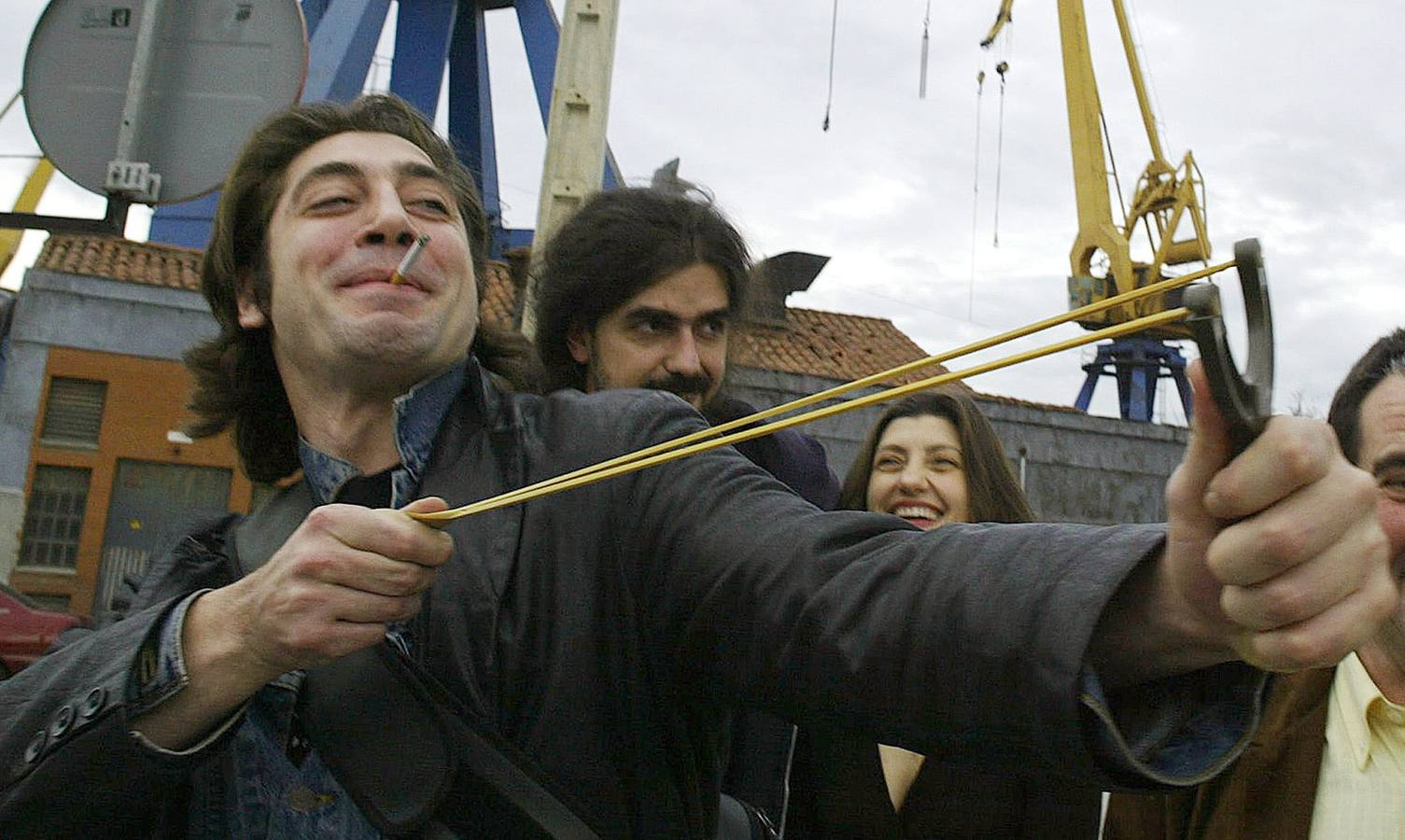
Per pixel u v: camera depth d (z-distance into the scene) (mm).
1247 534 692
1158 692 900
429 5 13406
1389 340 1921
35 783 1076
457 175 1634
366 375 1332
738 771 2113
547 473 1273
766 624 1088
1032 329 836
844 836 2229
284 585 1056
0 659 8039
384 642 1174
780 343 14031
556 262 2648
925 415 2812
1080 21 20953
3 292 12156
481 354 1694
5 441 11531
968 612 921
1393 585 722
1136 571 863
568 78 5590
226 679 1081
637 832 1193
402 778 1132
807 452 2715
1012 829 2195
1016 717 879
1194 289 672
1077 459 15211
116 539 11719
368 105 1546
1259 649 730
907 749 1004
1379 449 1825
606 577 1222
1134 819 2100
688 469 1250
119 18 3627
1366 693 1792
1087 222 20156
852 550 1075
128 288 12000
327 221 1369
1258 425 687
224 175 3586
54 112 3662
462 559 1223
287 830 1197
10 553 11289
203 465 11977
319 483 1371
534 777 1141
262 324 1512
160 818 1219
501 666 1188
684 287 2510
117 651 1119
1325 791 1809
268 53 3594
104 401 11859
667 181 2797
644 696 1207
